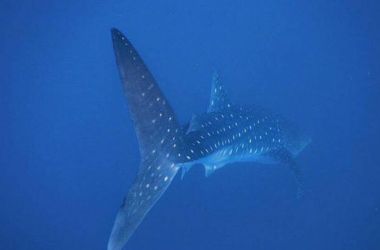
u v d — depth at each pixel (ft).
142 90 18.97
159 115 20.59
